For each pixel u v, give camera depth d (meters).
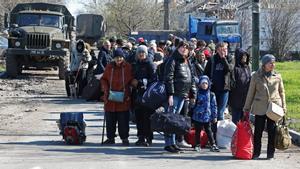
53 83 37.47
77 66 28.23
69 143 15.91
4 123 20.06
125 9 103.75
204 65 17.91
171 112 14.76
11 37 39.75
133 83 15.90
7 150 14.91
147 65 15.83
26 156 14.07
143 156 14.29
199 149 15.26
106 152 14.80
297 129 18.33
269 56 13.97
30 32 39.50
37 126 19.42
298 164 13.52
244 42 81.25
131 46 22.00
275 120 13.85
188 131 14.56
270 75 14.05
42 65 41.19
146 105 15.08
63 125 16.12
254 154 14.18
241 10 82.94
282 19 87.00
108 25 105.12
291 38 87.56
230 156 14.44
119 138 17.33
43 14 41.31
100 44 27.19
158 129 14.50
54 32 39.97
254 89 14.12
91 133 18.09
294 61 83.88
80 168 12.73
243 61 16.11
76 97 28.77
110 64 16.05
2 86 34.47
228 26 55.88
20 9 42.62
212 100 15.34
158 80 15.62
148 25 104.75
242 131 14.09
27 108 24.50
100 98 27.00
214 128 15.59
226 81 15.80
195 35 57.78
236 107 16.11
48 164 13.11
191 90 15.09
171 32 62.06
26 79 39.66
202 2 107.62
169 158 14.07
